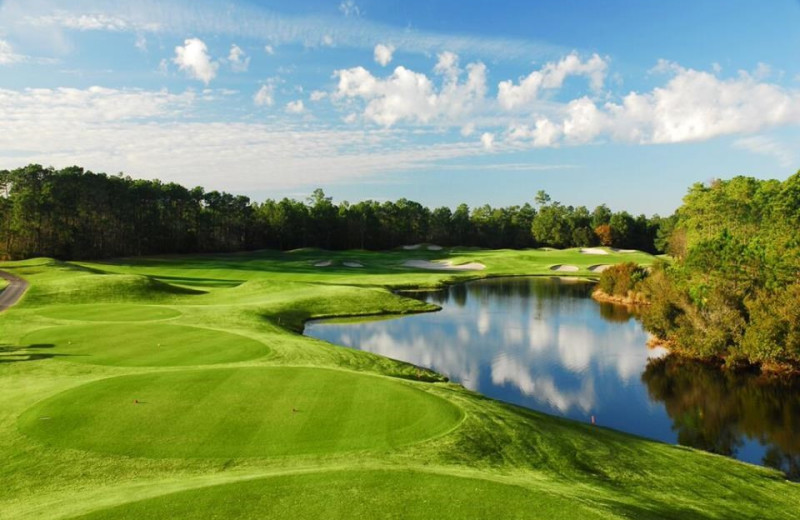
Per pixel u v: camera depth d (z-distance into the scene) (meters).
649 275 59.31
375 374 22.08
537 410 23.81
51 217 96.88
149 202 123.50
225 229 137.88
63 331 31.78
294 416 16.11
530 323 45.75
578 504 10.43
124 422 15.40
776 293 32.59
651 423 22.97
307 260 101.00
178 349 27.14
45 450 13.56
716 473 16.45
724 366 31.75
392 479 11.31
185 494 10.47
